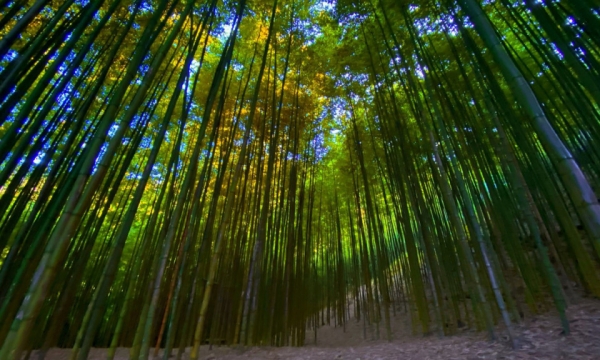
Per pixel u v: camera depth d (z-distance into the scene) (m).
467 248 3.68
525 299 4.39
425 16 4.30
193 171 3.12
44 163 2.97
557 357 2.74
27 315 1.38
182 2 4.37
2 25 2.24
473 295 4.27
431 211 5.35
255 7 4.98
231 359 4.19
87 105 2.84
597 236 1.22
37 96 2.23
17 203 3.06
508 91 4.83
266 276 5.53
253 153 5.86
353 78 5.71
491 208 4.41
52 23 2.28
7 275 2.88
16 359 1.30
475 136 4.21
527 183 4.68
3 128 4.25
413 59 5.19
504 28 4.95
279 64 6.12
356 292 7.93
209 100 3.25
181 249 4.10
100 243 6.68
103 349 5.48
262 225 4.88
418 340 4.58
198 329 3.44
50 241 1.52
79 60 2.43
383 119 5.14
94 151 1.71
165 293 5.00
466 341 3.83
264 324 5.29
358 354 4.08
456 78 4.75
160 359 4.40
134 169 6.34
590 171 4.23
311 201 7.15
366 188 5.79
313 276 8.84
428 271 5.22
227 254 5.67
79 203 1.60
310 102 6.59
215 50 5.90
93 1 2.44
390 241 8.52
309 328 8.66
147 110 4.02
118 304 6.35
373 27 4.97
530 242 5.37
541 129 1.42
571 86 3.59
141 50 2.03
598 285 2.84
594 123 3.54
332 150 8.87
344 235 10.64
